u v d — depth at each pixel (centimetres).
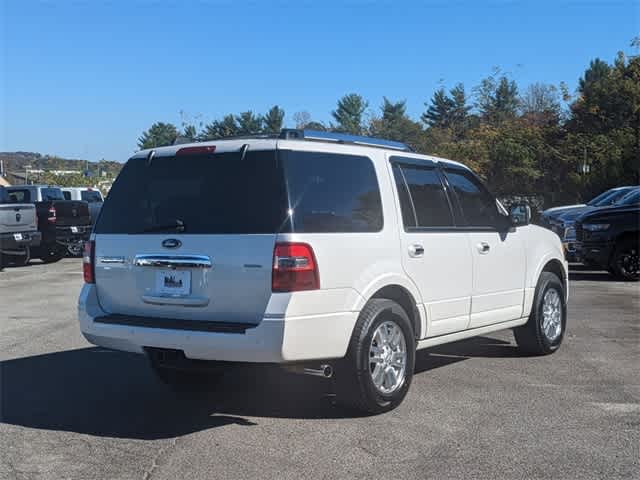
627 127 3788
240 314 544
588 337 931
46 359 830
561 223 1784
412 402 640
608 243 1514
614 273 1528
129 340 577
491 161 4047
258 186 553
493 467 489
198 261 557
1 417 610
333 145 593
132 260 594
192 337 543
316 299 539
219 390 693
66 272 1881
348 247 566
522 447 526
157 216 590
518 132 4147
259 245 536
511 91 7819
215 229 556
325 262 546
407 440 542
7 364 804
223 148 576
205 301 555
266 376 741
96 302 620
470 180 748
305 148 571
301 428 573
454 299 682
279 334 522
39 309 1209
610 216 1523
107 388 704
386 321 591
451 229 688
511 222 760
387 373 601
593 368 767
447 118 8819
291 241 530
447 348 875
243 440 546
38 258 2370
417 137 6975
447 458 505
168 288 575
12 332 993
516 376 733
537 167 4000
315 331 539
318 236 547
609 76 3991
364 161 614
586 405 630
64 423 593
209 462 502
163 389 699
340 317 556
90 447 535
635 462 497
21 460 510
